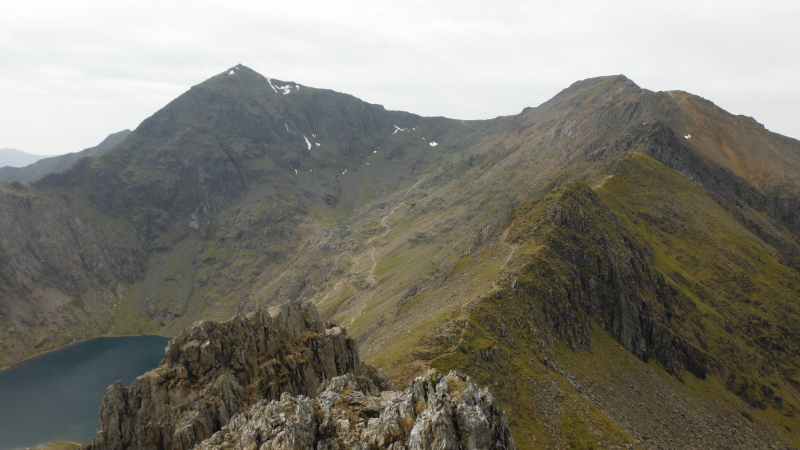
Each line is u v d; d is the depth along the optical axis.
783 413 173.25
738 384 176.00
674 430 135.25
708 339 188.25
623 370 154.00
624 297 176.00
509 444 44.06
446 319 143.50
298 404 48.12
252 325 84.88
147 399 71.12
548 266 167.25
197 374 75.31
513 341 135.50
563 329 153.00
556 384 125.00
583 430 111.06
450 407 43.59
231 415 70.75
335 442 45.41
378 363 121.81
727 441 141.25
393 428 44.31
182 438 65.50
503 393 115.44
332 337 90.81
